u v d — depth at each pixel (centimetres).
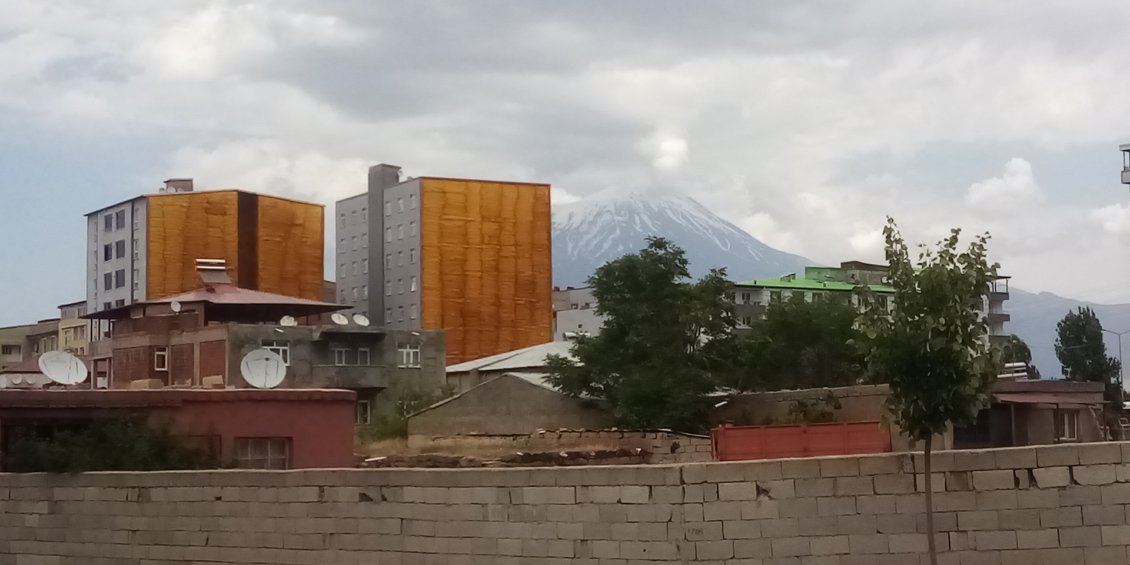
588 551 1522
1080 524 1389
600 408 3941
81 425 2105
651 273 4081
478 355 9531
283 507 1756
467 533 1606
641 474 1499
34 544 1969
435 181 9638
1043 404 3962
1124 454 1388
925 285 1332
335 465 2303
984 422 3950
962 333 1323
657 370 3856
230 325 5284
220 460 2172
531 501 1565
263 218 9706
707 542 1464
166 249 9325
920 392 1345
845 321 4756
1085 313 8706
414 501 1655
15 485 1995
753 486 1463
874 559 1428
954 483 1418
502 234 9775
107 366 6028
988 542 1405
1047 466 1402
